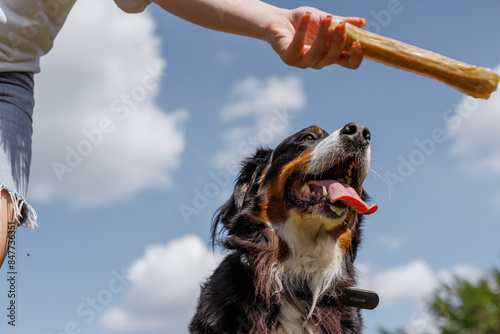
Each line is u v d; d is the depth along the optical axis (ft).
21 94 4.17
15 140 4.08
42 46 4.26
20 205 4.08
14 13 4.13
